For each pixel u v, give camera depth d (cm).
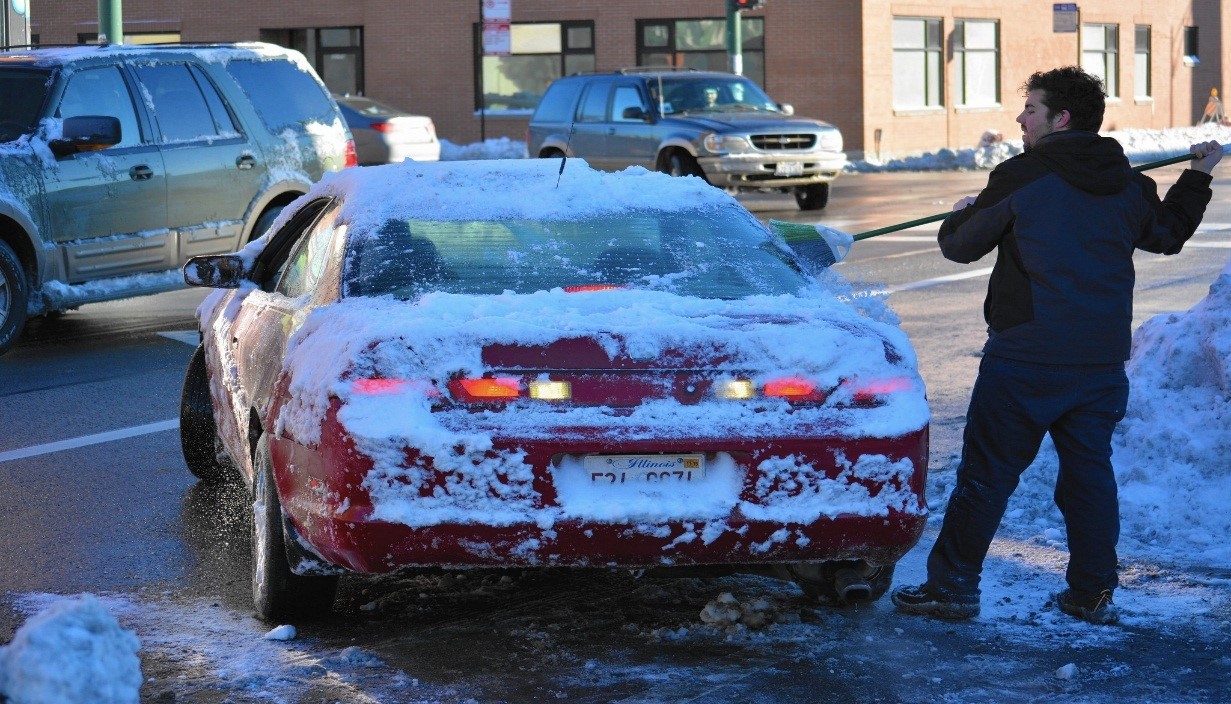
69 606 396
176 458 837
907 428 479
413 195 584
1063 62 4350
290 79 1394
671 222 585
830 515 473
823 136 2298
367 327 479
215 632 534
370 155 2872
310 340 509
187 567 625
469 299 503
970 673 483
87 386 1050
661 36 3709
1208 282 1423
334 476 465
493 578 597
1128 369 716
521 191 593
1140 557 604
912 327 1217
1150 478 659
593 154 2422
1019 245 511
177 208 1260
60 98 1195
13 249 1166
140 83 1255
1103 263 511
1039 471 677
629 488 468
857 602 558
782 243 598
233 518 708
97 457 838
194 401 765
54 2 4038
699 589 580
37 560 638
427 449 458
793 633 523
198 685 476
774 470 470
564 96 2505
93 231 1201
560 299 511
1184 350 693
